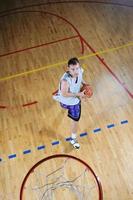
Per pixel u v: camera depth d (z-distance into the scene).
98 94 5.89
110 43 7.12
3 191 4.59
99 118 5.47
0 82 6.45
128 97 5.78
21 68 6.73
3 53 7.25
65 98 4.46
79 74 4.24
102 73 6.34
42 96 6.00
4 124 5.59
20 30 7.96
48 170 4.77
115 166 4.72
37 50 7.19
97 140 5.12
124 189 4.42
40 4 8.91
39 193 4.48
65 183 4.56
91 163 4.80
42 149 5.10
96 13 8.23
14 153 5.09
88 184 4.52
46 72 6.53
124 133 5.18
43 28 7.90
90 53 6.90
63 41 7.36
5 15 8.70
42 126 5.46
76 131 5.06
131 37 7.24
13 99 6.03
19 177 4.73
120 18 7.95
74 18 8.13
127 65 6.46
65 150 5.04
